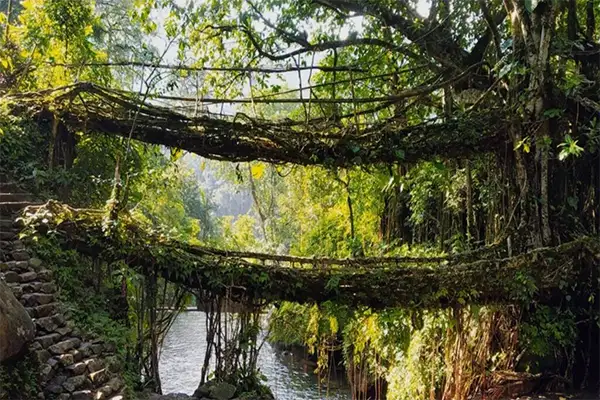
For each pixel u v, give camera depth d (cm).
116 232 496
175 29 703
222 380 529
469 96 614
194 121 582
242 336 525
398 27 647
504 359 612
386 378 714
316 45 663
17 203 563
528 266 466
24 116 651
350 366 774
